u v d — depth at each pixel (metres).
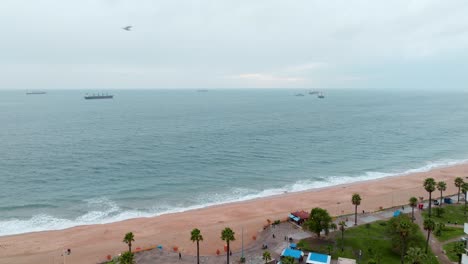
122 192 127.88
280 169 160.62
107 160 169.38
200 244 87.81
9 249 85.19
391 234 80.19
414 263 60.34
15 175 144.00
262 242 86.81
